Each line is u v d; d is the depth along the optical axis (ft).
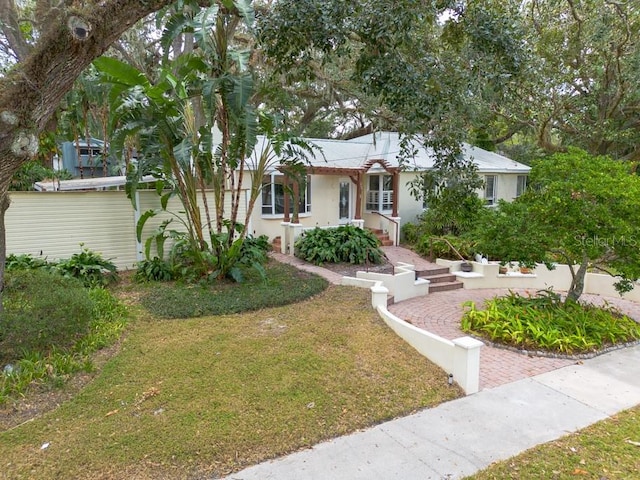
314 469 11.21
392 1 18.53
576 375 18.29
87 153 55.93
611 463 11.69
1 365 15.89
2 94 13.70
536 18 46.37
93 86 36.58
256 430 12.72
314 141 57.00
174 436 12.22
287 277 31.76
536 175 25.64
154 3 15.11
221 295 26.53
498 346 21.81
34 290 20.21
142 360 17.30
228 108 25.82
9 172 14.52
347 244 38.11
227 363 17.10
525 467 11.47
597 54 47.09
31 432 12.37
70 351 17.54
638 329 23.90
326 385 15.60
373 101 41.57
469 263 38.34
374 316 23.39
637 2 40.73
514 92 23.90
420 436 12.98
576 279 26.16
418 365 17.74
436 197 23.85
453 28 21.67
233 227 30.07
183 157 24.45
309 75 22.49
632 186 22.43
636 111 53.88
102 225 33.17
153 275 30.58
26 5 44.70
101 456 11.29
